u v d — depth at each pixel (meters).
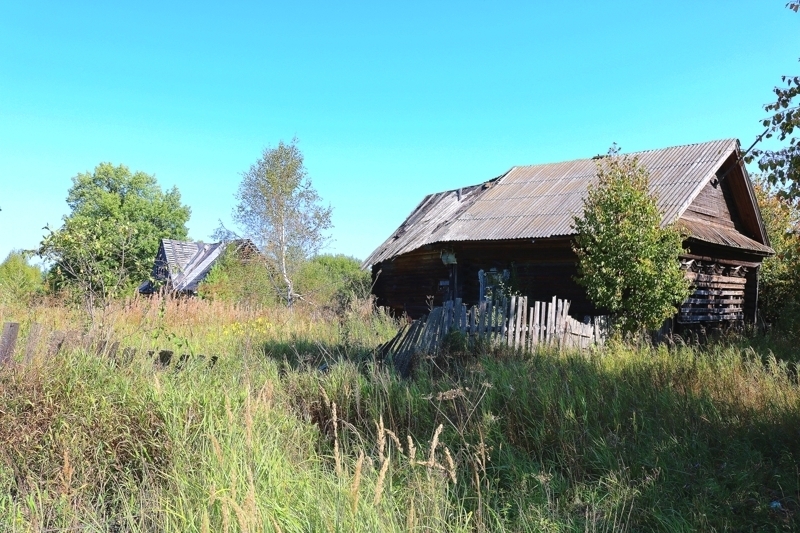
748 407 6.00
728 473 4.72
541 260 14.66
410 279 18.91
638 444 5.12
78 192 45.59
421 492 3.87
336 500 3.51
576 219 10.97
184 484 3.81
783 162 7.39
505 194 17.62
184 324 12.39
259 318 12.65
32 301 13.93
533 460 4.95
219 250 30.16
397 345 8.34
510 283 14.55
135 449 4.43
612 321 10.68
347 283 23.80
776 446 5.16
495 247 15.49
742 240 15.86
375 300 19.36
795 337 12.06
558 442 5.18
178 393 5.14
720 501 4.30
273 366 7.36
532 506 4.14
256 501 3.22
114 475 4.25
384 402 6.16
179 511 3.56
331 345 9.54
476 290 16.17
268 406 5.27
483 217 16.36
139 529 3.53
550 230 13.97
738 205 16.81
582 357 8.05
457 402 5.81
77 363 5.38
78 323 9.19
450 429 5.48
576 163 18.19
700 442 5.15
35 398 4.76
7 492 4.01
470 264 16.28
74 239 9.88
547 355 8.23
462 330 8.90
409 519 3.38
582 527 3.95
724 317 15.70
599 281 10.34
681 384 6.71
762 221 16.73
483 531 3.72
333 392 6.32
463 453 4.96
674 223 11.05
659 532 3.95
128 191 47.12
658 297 10.10
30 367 5.11
